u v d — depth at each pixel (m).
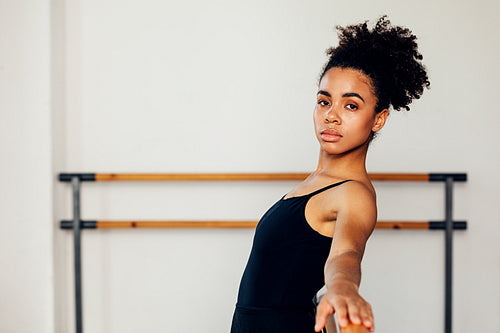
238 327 0.96
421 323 2.34
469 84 2.32
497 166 2.32
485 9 2.31
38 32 2.28
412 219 2.33
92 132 2.36
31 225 2.29
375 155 2.33
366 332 0.61
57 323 2.34
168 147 2.36
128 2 2.35
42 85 2.28
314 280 0.92
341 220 0.83
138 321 2.37
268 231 0.93
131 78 2.36
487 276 2.34
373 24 2.31
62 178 2.29
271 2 2.33
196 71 2.35
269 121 2.34
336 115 0.91
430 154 2.33
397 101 0.96
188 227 2.29
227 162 2.35
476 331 2.34
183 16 2.35
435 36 2.31
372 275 2.34
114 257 2.37
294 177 2.24
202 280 2.36
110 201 2.37
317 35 2.32
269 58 2.33
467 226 2.33
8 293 2.29
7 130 2.29
